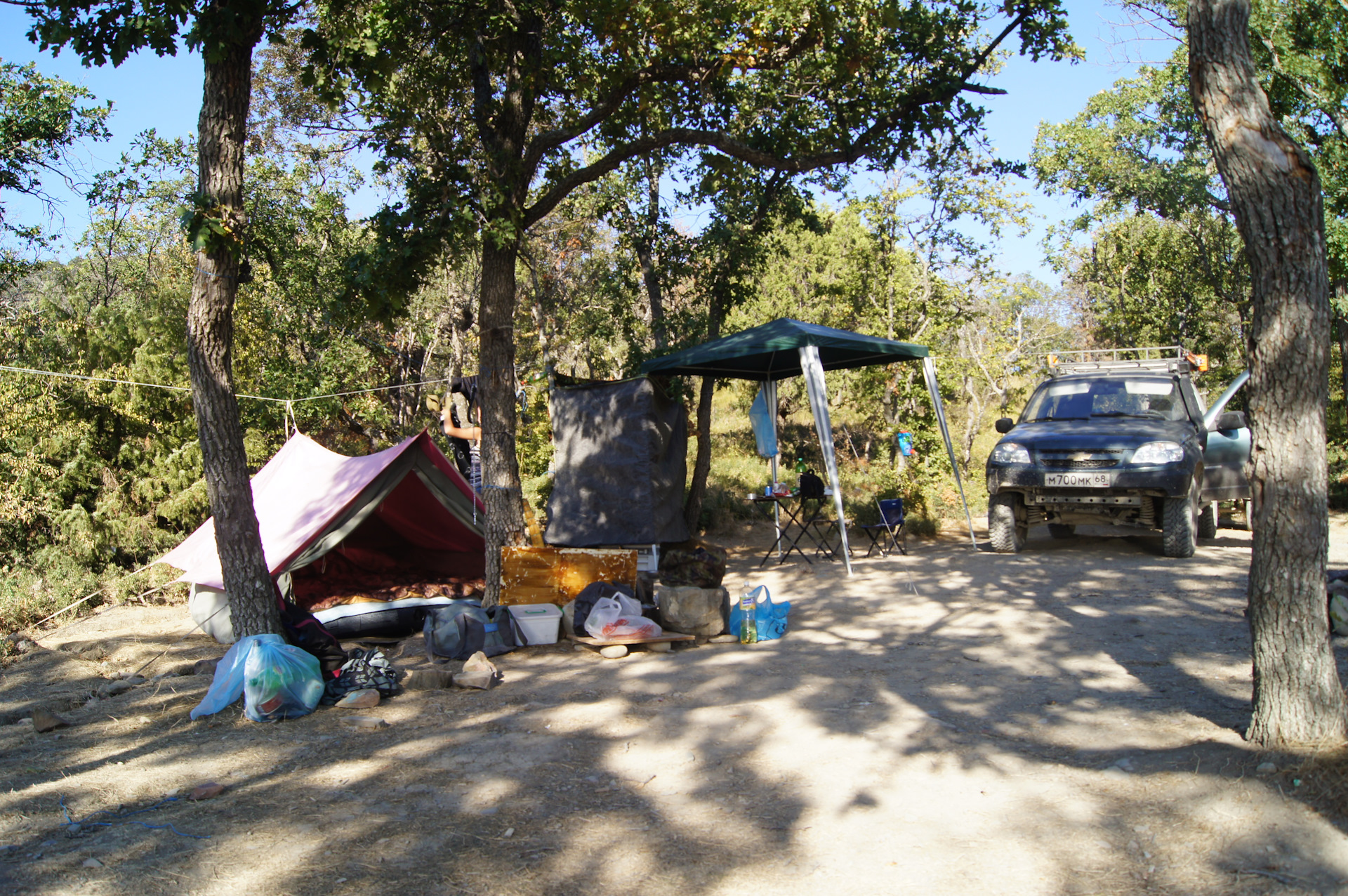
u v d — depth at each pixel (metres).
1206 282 25.20
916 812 3.71
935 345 18.50
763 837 3.56
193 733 5.26
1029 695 5.27
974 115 8.94
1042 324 30.86
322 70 7.29
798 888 3.14
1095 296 30.05
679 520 9.95
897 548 11.87
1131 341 27.75
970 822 3.58
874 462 19.31
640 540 9.44
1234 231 22.50
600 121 8.92
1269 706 3.89
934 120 8.93
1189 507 9.86
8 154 15.20
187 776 4.50
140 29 5.90
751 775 4.22
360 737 5.05
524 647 7.12
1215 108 3.90
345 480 8.45
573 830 3.68
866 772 4.18
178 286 14.71
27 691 6.56
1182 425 10.70
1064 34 8.59
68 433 11.70
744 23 8.27
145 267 21.12
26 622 9.20
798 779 4.15
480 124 7.97
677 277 12.75
